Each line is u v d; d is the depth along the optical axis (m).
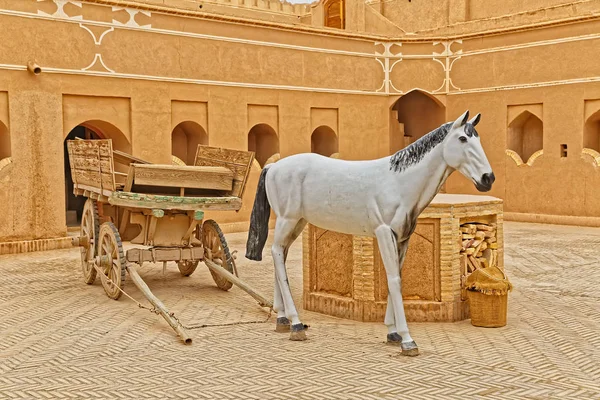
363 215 6.39
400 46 19.69
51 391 5.32
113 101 14.74
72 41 13.98
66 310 8.23
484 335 6.91
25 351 6.50
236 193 9.12
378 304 7.44
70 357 6.27
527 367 5.79
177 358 6.20
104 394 5.23
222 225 16.42
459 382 5.38
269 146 17.89
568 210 17.39
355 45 19.02
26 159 13.45
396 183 6.23
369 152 19.47
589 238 14.67
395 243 6.25
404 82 19.77
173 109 15.67
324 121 18.64
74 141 9.82
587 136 17.19
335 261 7.82
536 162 18.02
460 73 19.58
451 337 6.82
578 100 17.09
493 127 18.95
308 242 8.03
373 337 6.83
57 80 13.81
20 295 9.15
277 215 7.00
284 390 5.24
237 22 16.52
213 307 8.38
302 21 24.33
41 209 13.67
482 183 5.86
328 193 6.60
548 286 9.55
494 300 7.17
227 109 16.50
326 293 7.95
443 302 7.45
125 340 6.86
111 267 8.76
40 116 13.60
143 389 5.33
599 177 16.70
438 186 6.20
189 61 15.78
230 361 6.07
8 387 5.44
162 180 8.57
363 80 19.22
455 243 7.43
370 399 5.01
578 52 17.06
